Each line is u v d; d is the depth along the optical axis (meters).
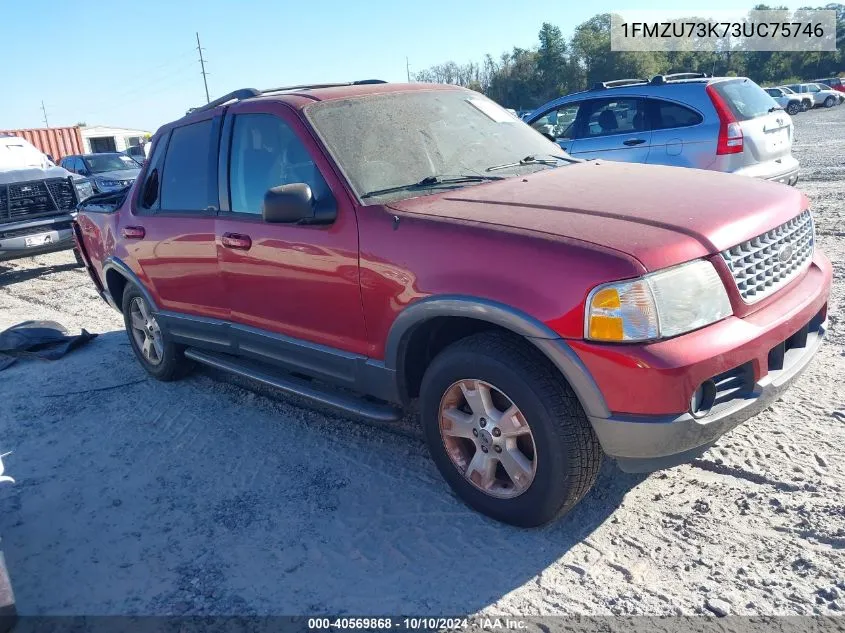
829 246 7.00
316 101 3.71
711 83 7.32
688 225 2.70
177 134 4.52
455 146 3.81
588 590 2.61
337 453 3.83
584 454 2.70
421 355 3.27
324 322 3.49
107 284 5.37
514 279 2.68
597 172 3.62
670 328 2.50
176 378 5.08
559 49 71.88
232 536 3.14
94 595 2.84
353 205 3.26
